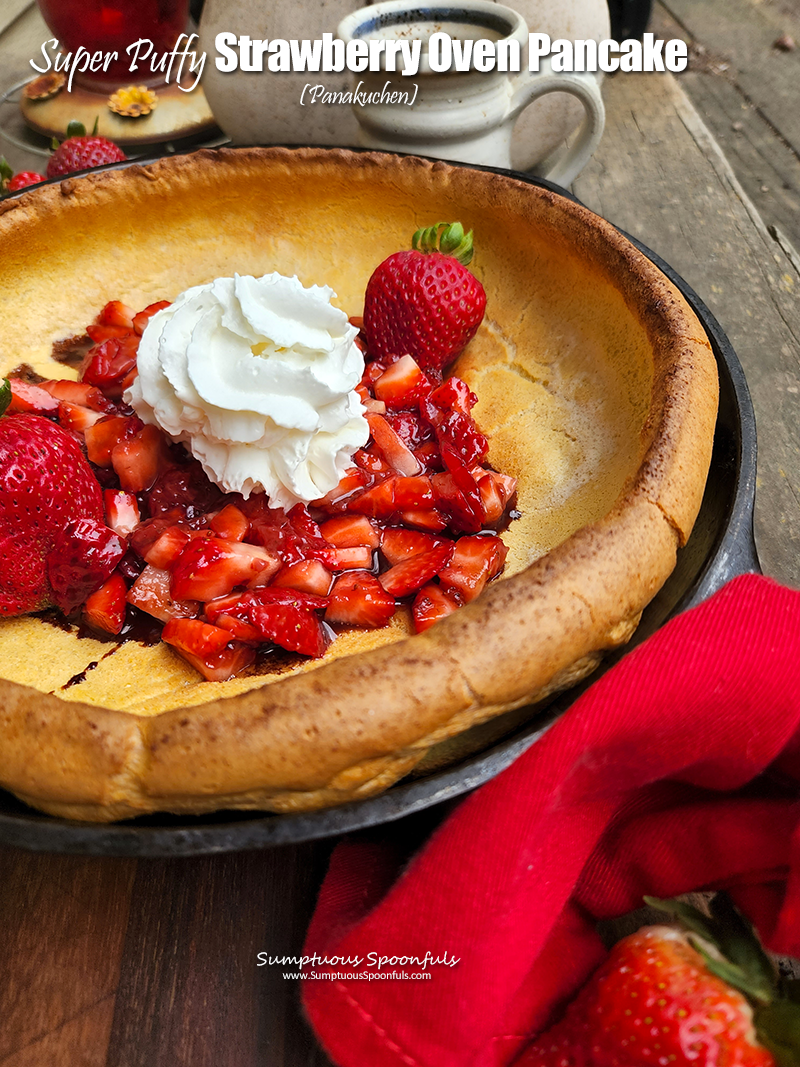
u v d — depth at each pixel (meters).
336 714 0.24
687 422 0.29
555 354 0.36
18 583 0.31
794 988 0.24
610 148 0.52
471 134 0.40
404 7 0.40
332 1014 0.24
